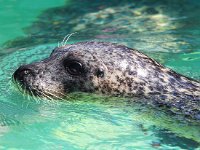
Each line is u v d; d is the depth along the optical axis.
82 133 6.73
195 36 10.40
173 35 10.47
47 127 6.86
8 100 7.61
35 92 7.55
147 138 6.60
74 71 7.52
